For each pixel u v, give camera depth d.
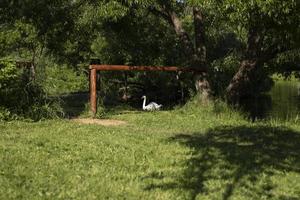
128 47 34.50
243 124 20.00
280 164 12.85
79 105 25.77
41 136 15.33
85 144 14.25
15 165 11.64
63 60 40.56
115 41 35.28
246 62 23.98
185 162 12.53
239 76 24.19
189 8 27.28
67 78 42.94
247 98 38.50
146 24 31.17
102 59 38.47
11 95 18.77
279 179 11.35
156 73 35.22
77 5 25.92
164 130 17.92
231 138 16.53
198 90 24.11
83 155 12.88
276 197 10.09
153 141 15.20
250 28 20.00
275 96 46.06
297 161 13.29
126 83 34.56
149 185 10.49
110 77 36.22
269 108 34.41
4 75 18.56
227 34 35.59
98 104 21.61
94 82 20.70
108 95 33.56
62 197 9.51
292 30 17.73
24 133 15.93
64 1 25.75
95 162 12.23
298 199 10.05
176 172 11.57
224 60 30.14
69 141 14.62
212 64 29.58
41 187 10.05
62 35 27.70
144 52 34.66
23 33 31.42
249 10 16.34
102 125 18.23
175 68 23.62
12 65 18.91
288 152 14.51
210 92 24.05
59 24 26.38
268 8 15.72
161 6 25.33
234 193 10.16
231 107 22.75
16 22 29.64
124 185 10.41
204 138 16.34
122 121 19.86
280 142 16.11
